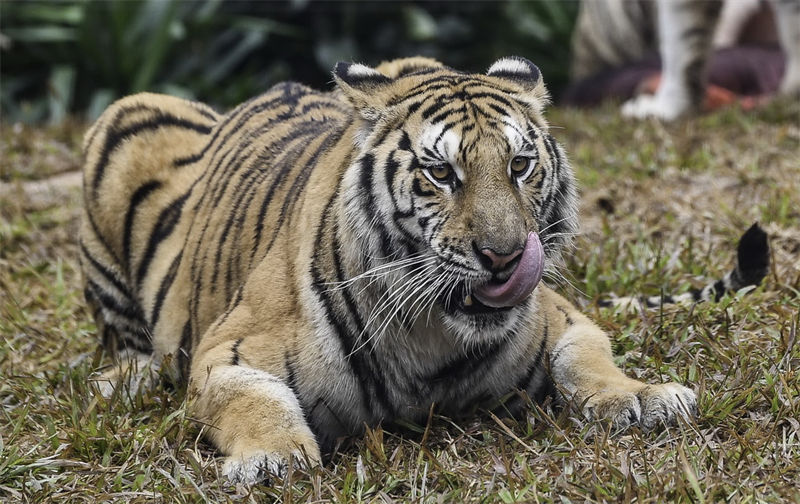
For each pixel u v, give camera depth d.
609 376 7.43
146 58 22.81
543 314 7.76
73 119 18.03
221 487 6.58
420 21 25.84
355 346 7.14
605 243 10.73
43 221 12.97
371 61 27.22
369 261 7.02
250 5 26.34
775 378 7.32
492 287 6.69
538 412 7.19
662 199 11.93
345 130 7.50
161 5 22.38
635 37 22.88
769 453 6.54
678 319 8.63
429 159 6.80
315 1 26.41
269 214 7.99
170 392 8.31
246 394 7.06
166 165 9.41
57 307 10.35
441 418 7.49
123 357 9.19
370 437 6.95
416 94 7.08
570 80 27.33
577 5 27.91
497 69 7.52
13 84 23.44
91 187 9.55
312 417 7.29
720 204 11.27
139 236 9.25
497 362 7.39
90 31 22.38
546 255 7.30
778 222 10.82
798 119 15.20
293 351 7.22
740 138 14.31
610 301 9.24
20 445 7.34
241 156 8.81
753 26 21.14
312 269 7.23
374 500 6.33
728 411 6.98
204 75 24.92
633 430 6.79
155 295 8.93
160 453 7.03
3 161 14.95
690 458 6.44
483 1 27.73
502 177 6.75
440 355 7.22
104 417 7.43
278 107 9.27
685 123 15.20
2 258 12.05
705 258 9.96
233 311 7.61
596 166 13.73
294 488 6.46
